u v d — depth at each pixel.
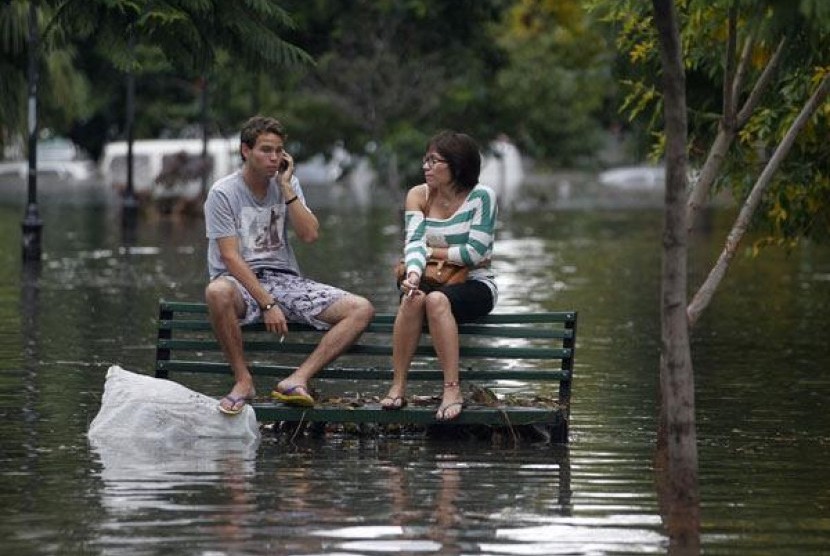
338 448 25.69
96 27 26.97
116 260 61.97
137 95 133.25
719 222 94.44
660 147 30.91
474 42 94.44
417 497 22.09
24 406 29.00
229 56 27.78
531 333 26.94
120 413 26.28
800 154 31.34
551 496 22.23
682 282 21.55
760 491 22.66
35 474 23.41
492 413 26.16
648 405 30.00
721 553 19.44
